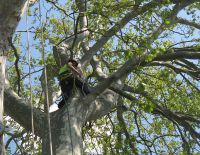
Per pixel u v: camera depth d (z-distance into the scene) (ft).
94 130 41.83
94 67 36.06
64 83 29.22
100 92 29.25
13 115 28.45
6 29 17.93
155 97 39.73
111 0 32.60
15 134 33.76
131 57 29.30
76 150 25.72
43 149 25.94
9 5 17.70
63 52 33.22
